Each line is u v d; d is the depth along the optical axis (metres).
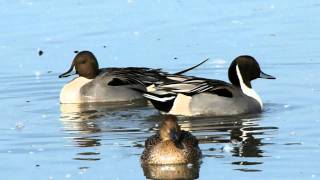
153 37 23.05
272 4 26.34
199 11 25.67
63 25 24.64
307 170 12.68
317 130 15.02
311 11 25.14
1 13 26.27
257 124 15.80
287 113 16.53
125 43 22.66
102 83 18.84
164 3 26.92
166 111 17.12
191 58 21.06
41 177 12.80
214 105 16.81
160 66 20.58
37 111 17.58
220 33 23.17
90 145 14.57
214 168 12.95
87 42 22.91
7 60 21.59
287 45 21.70
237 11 25.55
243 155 13.60
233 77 17.42
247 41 22.30
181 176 12.64
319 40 21.97
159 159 13.22
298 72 19.59
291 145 14.08
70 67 20.28
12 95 18.92
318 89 18.19
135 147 14.36
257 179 12.34
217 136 14.98
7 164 13.55
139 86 18.95
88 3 27.31
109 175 12.79
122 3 27.12
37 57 21.78
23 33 23.98
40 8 26.78
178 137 13.40
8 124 16.39
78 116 17.11
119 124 16.23
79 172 12.98
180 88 17.11
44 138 15.19
